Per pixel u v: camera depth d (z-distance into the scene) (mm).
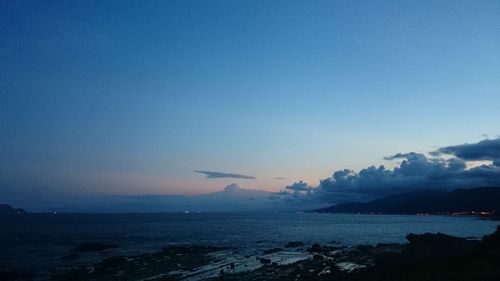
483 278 27625
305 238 113000
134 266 56031
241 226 179250
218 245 91312
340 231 145750
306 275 44750
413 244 60125
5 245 85500
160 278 46750
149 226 171250
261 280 43844
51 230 136250
